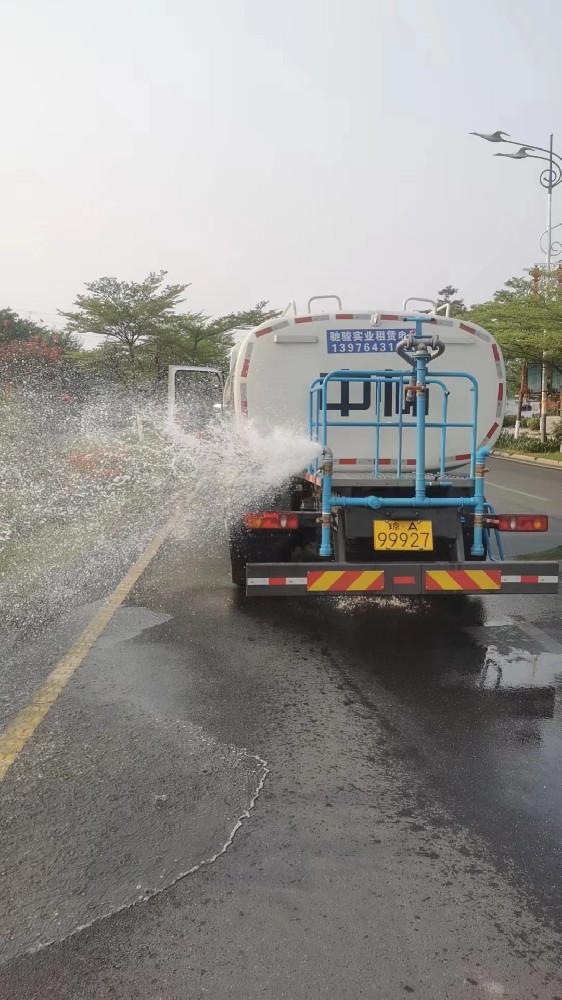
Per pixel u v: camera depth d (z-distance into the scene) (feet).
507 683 15.53
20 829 10.06
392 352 20.90
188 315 93.40
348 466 20.79
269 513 18.51
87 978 7.54
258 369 20.83
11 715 13.64
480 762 12.05
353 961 7.76
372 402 20.67
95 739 12.69
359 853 9.59
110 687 14.99
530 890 8.87
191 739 12.76
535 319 74.95
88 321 87.40
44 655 16.84
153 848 9.66
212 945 7.98
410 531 16.94
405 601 22.09
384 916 8.41
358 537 17.10
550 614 20.80
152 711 13.87
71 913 8.46
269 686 15.21
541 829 10.14
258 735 12.96
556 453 81.87
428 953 7.87
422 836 9.97
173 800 10.81
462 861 9.43
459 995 7.34
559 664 16.74
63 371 76.43
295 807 10.66
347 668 16.33
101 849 9.64
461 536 17.10
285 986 7.43
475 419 17.56
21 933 8.16
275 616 20.08
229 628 19.07
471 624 19.79
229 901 8.66
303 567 16.15
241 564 21.66
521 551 30.04
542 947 7.97
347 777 11.53
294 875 9.14
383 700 14.57
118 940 8.05
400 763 12.00
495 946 7.97
